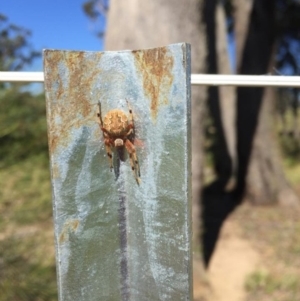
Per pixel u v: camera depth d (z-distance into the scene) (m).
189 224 0.10
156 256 0.10
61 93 0.10
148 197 0.10
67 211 0.10
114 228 0.11
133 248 0.11
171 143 0.10
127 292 0.11
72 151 0.10
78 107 0.10
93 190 0.10
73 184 0.10
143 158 0.10
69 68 0.10
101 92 0.10
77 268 0.10
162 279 0.10
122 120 0.10
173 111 0.09
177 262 0.10
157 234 0.10
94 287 0.10
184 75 0.09
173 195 0.10
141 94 0.10
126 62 0.10
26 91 0.30
